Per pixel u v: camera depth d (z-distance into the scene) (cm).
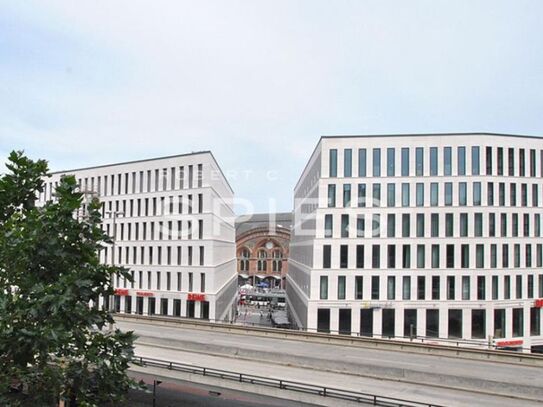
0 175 1446
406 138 5444
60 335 1138
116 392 1375
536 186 5650
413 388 2280
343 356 2841
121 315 4644
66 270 1319
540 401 2091
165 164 6575
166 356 2931
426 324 5306
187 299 6219
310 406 2106
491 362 2784
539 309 5700
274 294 10994
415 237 5344
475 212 5359
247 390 2280
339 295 5347
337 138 5512
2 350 1185
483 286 5331
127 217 6819
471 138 5400
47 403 1305
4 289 1273
